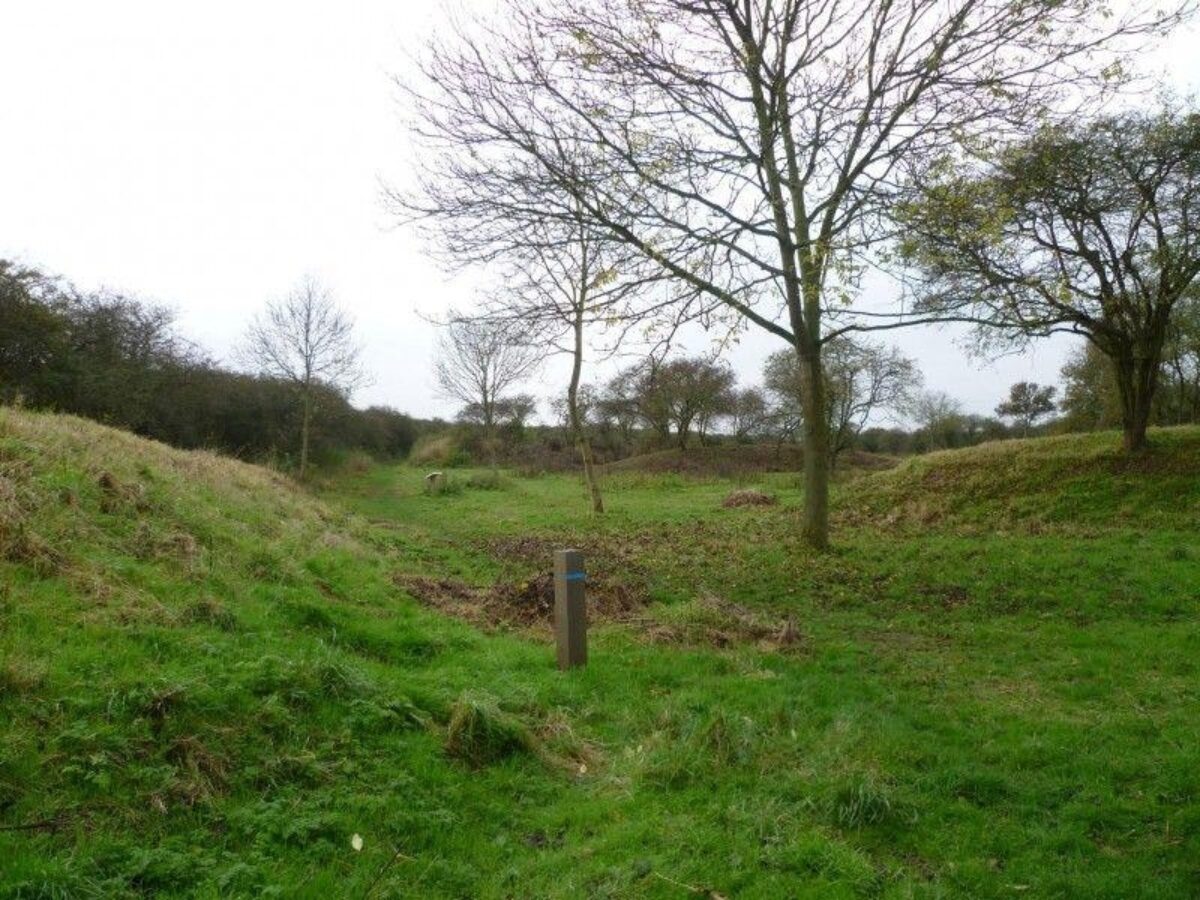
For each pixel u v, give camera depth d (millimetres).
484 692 5305
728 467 36469
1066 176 14867
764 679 6496
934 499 16828
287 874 3322
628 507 21906
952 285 14758
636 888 3531
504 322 13750
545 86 11016
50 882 2936
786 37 11094
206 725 4086
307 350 30688
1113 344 16750
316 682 4781
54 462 7125
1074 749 5215
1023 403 43938
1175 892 3621
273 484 13844
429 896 3402
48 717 3803
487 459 40469
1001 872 3820
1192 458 15859
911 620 8914
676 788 4516
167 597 5660
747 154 11047
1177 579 10000
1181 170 15227
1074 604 9352
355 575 8320
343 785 4039
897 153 10867
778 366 37469
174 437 27688
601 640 7570
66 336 24859
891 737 5316
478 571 11609
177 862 3238
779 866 3748
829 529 15648
